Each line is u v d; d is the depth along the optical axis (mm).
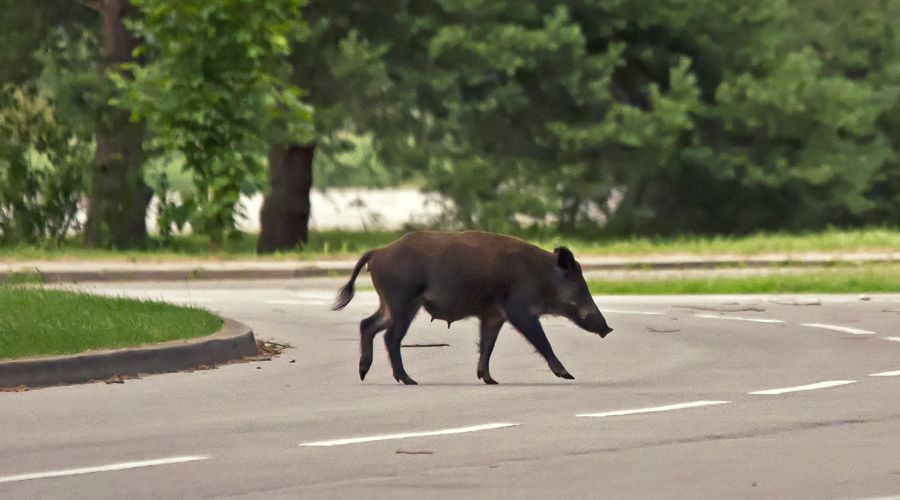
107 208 67188
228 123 55125
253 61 54969
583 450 18219
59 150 68062
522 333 24906
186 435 19406
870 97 78625
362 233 81875
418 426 20141
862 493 15688
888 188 79875
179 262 53688
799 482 16250
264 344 30391
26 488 15984
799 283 46250
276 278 51219
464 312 24969
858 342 31094
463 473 16750
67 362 24609
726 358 28438
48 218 68125
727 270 55031
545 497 15469
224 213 55656
